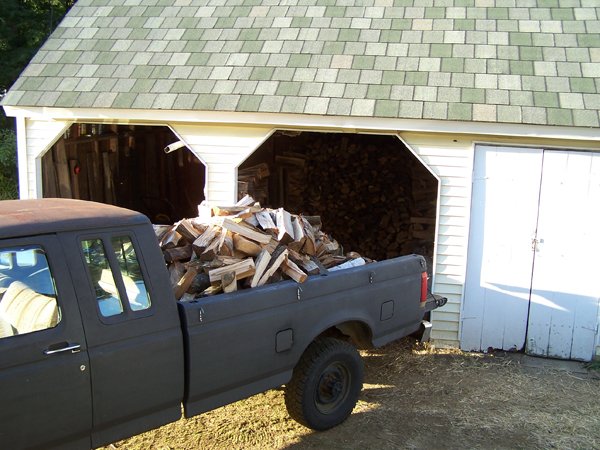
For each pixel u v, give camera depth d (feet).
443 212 23.56
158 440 16.46
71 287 11.73
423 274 19.31
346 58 25.29
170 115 24.34
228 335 14.05
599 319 22.84
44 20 58.49
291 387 16.31
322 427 16.94
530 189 22.88
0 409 10.66
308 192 36.35
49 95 25.14
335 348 16.74
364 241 34.94
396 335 18.62
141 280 12.86
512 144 22.74
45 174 28.66
